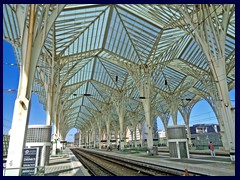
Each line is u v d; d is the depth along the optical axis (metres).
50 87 21.94
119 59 29.02
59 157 27.19
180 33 23.28
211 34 13.79
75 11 19.59
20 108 9.06
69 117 72.06
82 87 44.03
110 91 40.59
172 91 38.47
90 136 83.00
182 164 12.89
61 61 25.97
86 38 24.73
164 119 51.31
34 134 15.69
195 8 14.86
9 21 18.92
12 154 8.68
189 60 28.52
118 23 22.61
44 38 10.14
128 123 66.50
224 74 12.99
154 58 27.62
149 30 22.72
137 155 24.38
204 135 44.41
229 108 12.33
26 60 9.34
